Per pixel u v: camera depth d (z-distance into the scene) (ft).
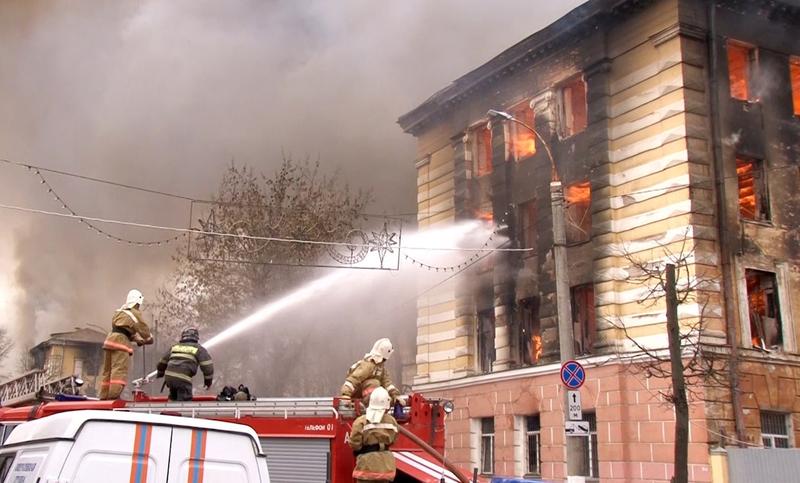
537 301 79.10
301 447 30.04
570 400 46.44
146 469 20.66
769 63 71.97
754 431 61.46
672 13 67.87
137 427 20.80
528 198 80.59
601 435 66.44
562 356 49.55
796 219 70.08
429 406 32.45
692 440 60.13
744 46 71.51
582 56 75.82
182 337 36.32
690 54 67.36
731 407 61.16
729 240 65.10
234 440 22.15
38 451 20.52
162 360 36.88
